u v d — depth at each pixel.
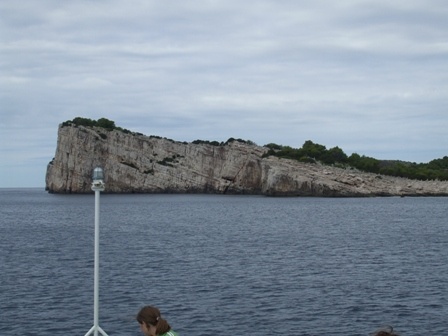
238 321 33.75
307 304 37.81
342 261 57.56
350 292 41.59
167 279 47.00
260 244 73.56
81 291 42.19
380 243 74.69
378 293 41.28
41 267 53.78
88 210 157.50
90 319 34.28
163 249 67.75
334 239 80.19
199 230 96.06
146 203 197.75
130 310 36.44
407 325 33.00
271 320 33.94
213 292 41.62
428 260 58.28
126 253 64.00
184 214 139.38
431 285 44.34
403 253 64.00
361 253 64.12
